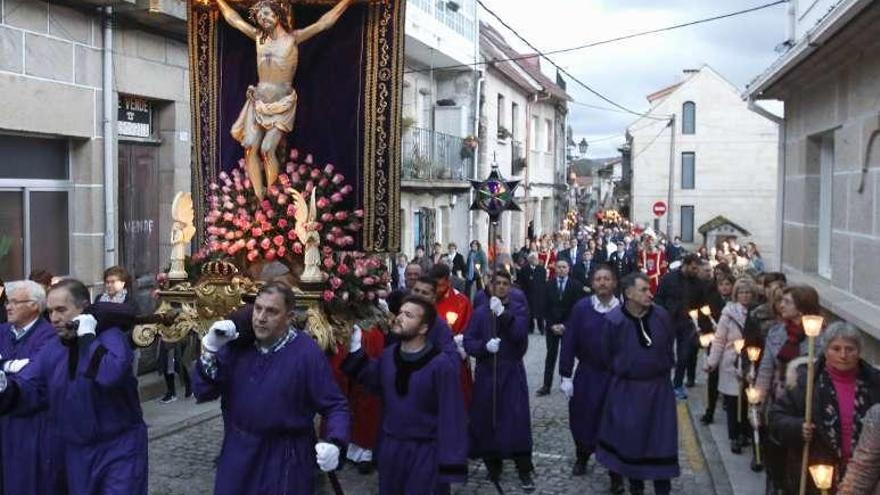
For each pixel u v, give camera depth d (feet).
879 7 24.80
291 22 24.48
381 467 17.99
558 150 121.49
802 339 20.18
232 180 24.94
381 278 24.73
